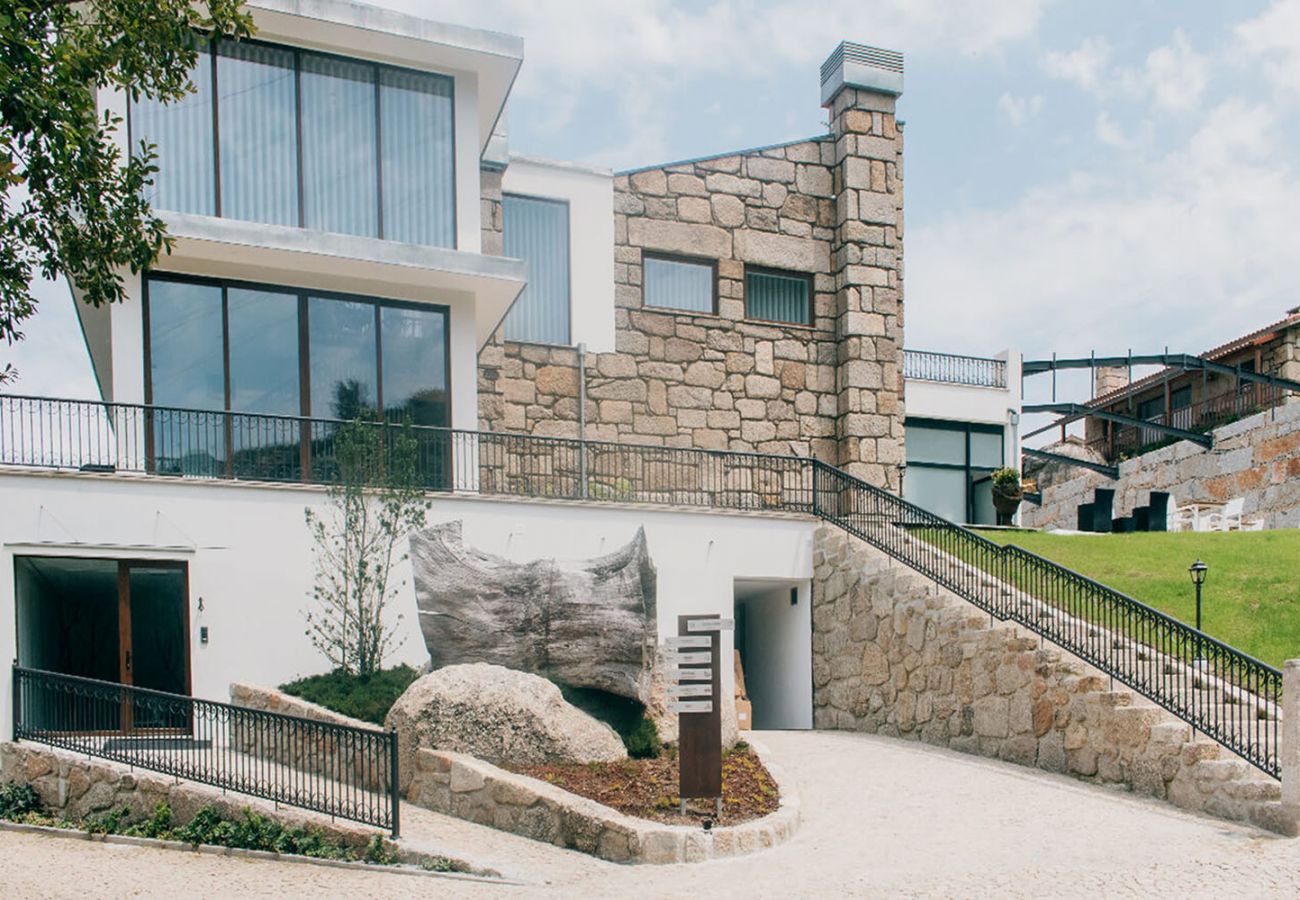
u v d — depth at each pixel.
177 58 11.17
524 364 20.44
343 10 16.45
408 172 17.41
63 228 10.42
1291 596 15.48
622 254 21.48
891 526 16.98
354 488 14.71
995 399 28.09
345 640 14.68
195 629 14.17
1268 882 8.52
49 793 11.84
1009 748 13.58
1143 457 33.22
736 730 13.98
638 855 9.98
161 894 9.02
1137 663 12.44
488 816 10.98
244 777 11.09
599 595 13.34
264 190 16.50
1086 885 8.60
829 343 22.89
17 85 8.88
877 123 23.28
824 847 10.30
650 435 21.19
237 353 16.11
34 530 13.50
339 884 9.34
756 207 22.62
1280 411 28.36
